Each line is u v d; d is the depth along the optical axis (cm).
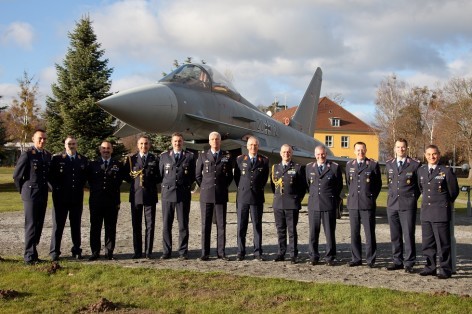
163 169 739
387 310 459
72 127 2661
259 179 745
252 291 520
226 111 1244
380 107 5638
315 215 719
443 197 638
